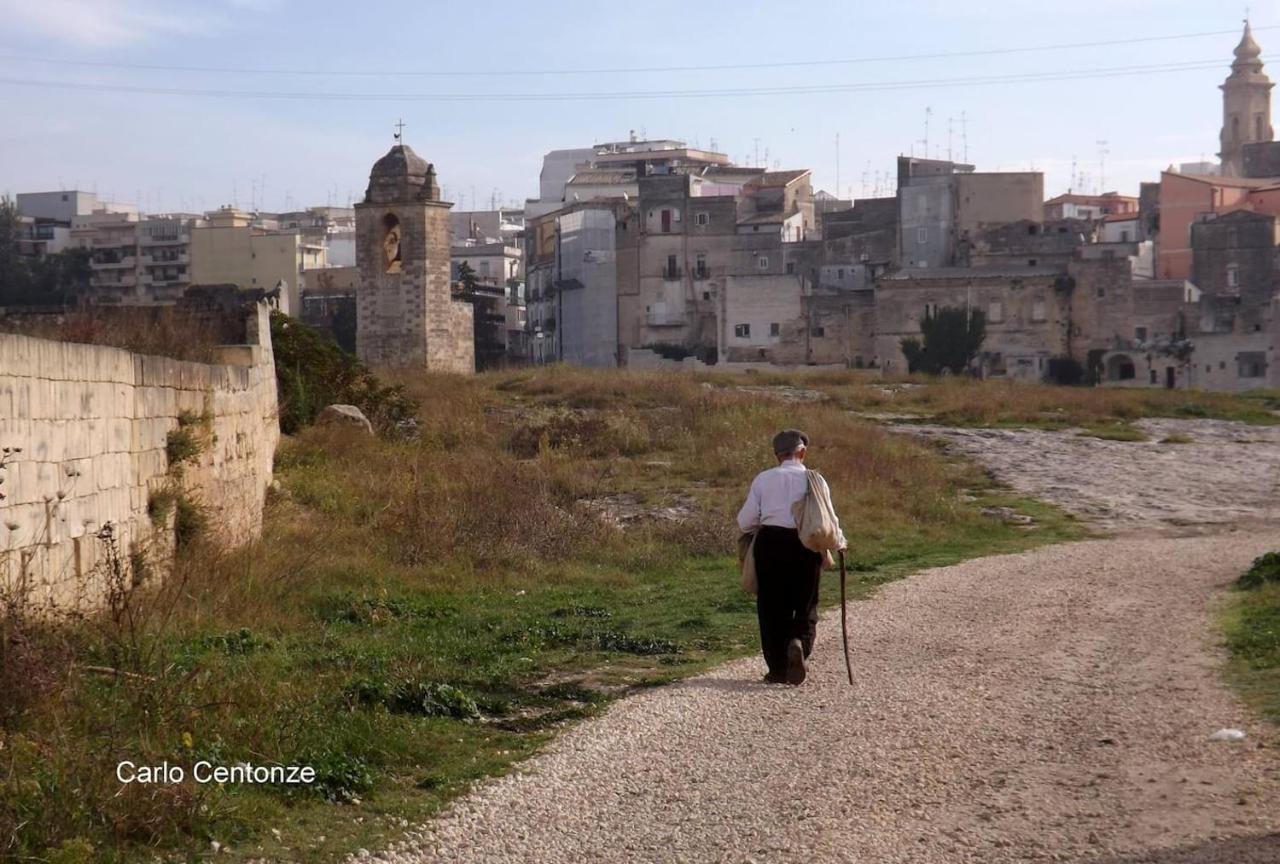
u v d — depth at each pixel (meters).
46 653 8.84
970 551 20.02
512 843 7.03
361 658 11.25
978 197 92.56
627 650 12.52
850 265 96.62
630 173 118.12
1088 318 83.69
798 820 7.16
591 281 97.44
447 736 9.17
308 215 133.00
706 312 96.62
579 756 8.67
